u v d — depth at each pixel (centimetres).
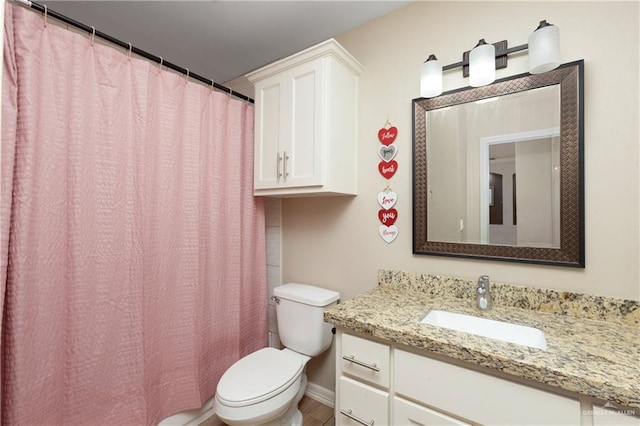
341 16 169
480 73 121
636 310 106
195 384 160
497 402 87
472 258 138
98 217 126
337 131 159
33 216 108
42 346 111
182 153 157
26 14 105
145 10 163
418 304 133
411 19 158
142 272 139
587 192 115
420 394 100
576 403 77
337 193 162
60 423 117
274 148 172
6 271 102
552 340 95
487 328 115
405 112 158
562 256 118
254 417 129
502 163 131
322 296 171
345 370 119
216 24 177
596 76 113
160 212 149
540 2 125
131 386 136
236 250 185
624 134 108
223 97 177
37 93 108
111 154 129
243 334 193
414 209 152
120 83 132
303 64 159
